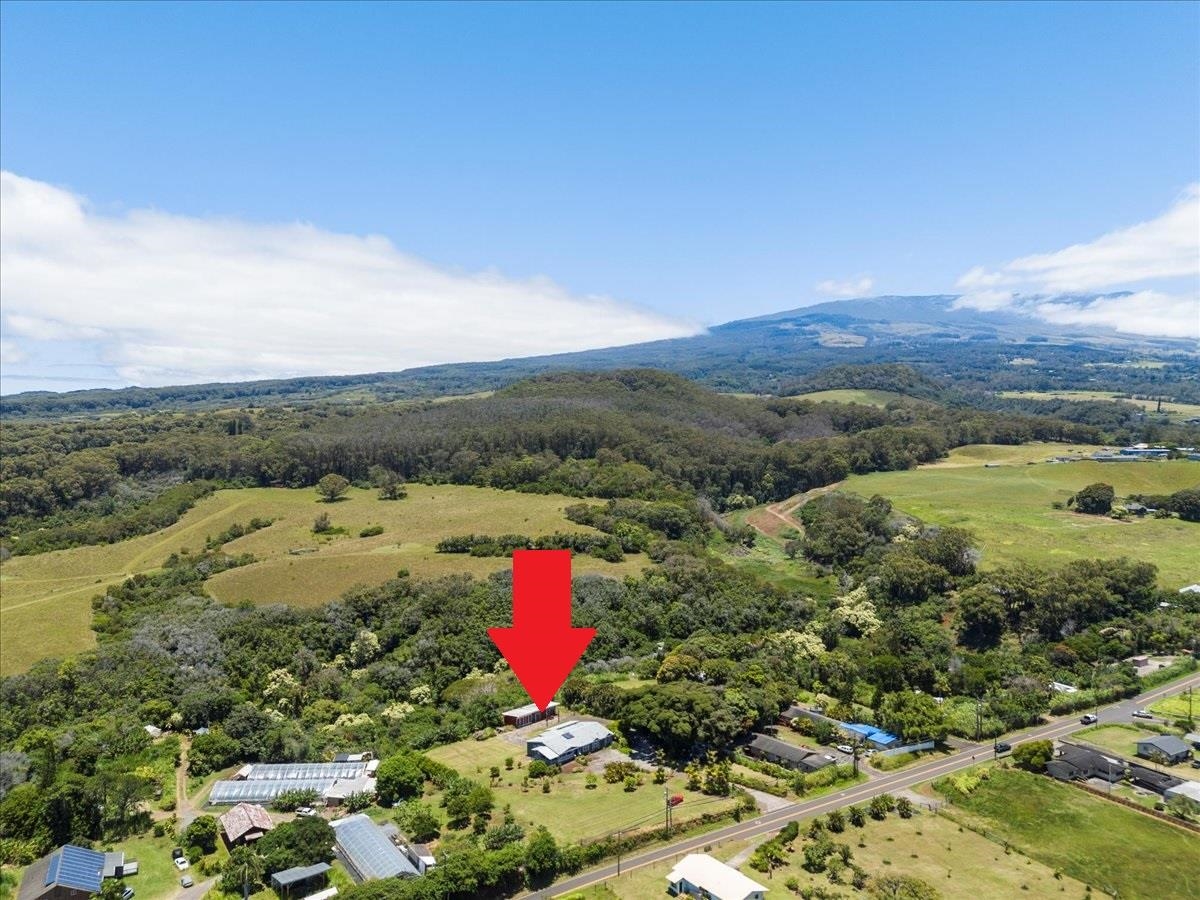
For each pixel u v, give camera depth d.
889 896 65.94
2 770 90.62
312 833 74.69
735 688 106.50
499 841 73.88
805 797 84.81
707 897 65.88
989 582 134.25
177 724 107.75
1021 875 70.06
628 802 83.69
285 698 114.88
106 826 81.88
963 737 99.94
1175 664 116.19
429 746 101.12
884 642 125.31
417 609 136.38
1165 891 67.88
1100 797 83.75
